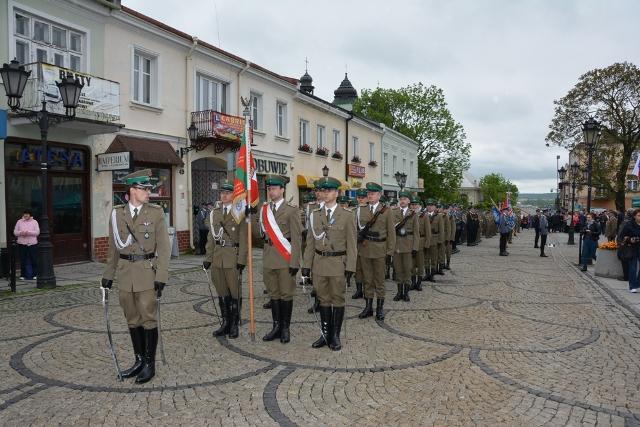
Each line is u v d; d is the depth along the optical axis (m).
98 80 12.91
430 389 4.94
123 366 5.58
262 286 10.84
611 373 5.43
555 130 33.41
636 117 30.72
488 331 7.17
